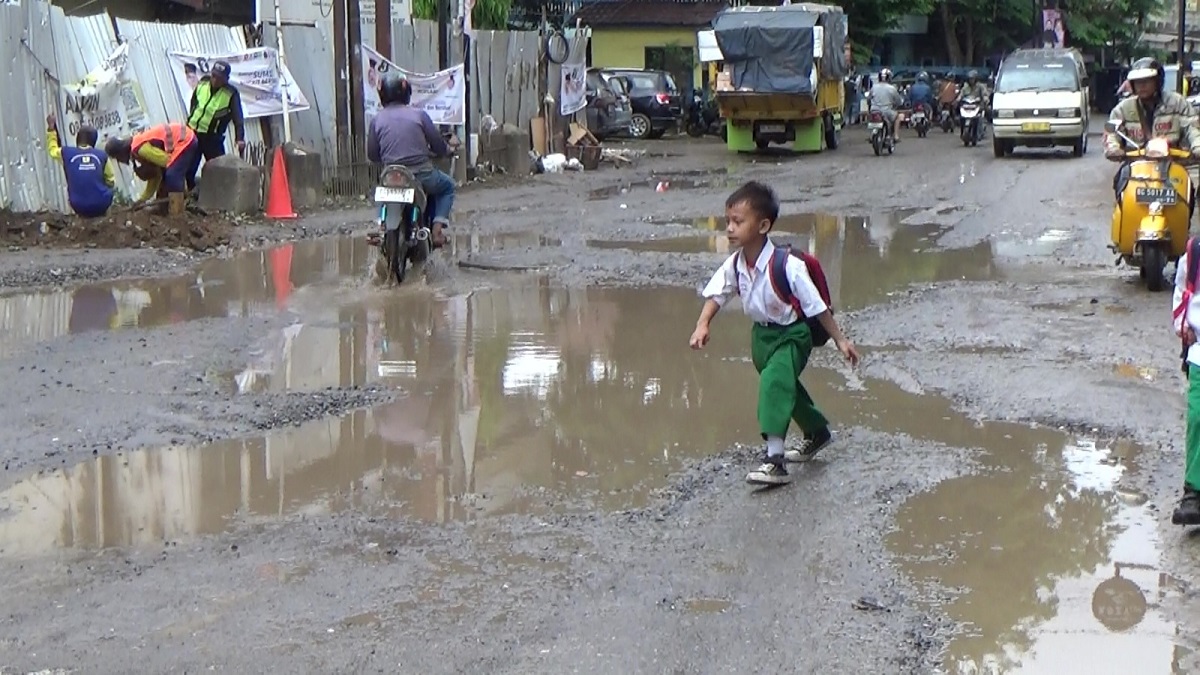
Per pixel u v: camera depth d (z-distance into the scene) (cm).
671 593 512
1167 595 511
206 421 746
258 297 1134
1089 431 718
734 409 774
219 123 1631
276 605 505
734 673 446
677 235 1538
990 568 538
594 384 835
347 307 1088
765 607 498
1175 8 6812
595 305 1095
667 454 691
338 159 1930
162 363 878
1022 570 536
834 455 683
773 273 632
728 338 963
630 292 1154
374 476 659
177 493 634
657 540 569
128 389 810
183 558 553
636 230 1585
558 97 2664
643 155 3034
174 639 476
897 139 3131
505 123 2491
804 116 2972
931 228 1595
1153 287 1112
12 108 1467
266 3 2255
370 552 559
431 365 886
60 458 680
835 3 4419
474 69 2377
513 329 999
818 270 645
